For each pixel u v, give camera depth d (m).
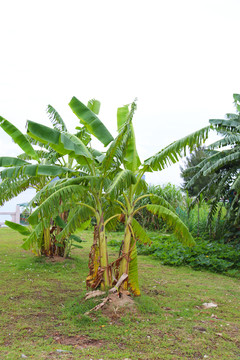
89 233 14.23
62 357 3.35
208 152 11.51
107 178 5.61
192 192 23.52
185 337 3.95
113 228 6.39
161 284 6.54
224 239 11.09
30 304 4.98
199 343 3.79
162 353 3.52
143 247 10.31
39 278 6.54
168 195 15.34
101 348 3.61
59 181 5.69
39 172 5.18
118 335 3.95
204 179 22.70
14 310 4.72
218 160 9.60
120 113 6.20
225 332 4.16
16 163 5.61
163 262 8.67
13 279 6.41
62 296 5.44
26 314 4.58
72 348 3.59
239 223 10.52
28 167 5.13
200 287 6.43
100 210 5.31
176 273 7.69
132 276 5.32
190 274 7.66
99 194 5.29
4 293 5.50
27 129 4.58
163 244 10.18
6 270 7.12
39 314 4.61
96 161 6.21
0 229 15.32
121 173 4.92
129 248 5.30
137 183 5.44
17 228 7.78
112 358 3.37
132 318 4.45
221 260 8.36
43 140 5.02
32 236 6.36
